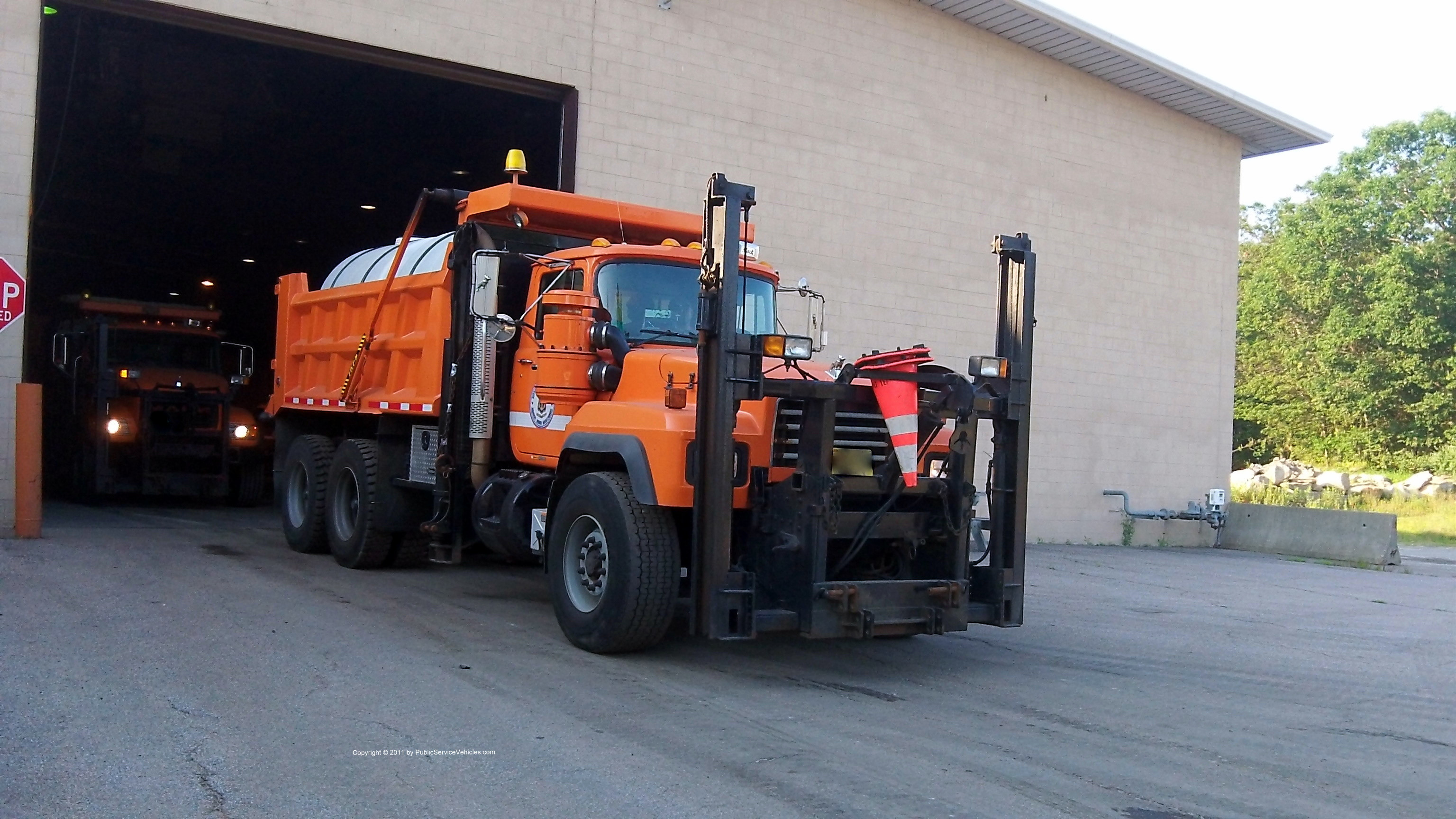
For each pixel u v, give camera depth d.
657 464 7.29
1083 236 18.73
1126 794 5.39
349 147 20.61
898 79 16.94
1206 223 20.17
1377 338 43.88
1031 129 18.20
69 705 6.15
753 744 5.92
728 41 15.52
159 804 4.82
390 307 10.94
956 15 17.34
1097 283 18.89
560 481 8.28
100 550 11.49
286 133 19.89
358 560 10.99
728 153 15.45
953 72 17.45
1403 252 42.97
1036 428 18.28
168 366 17.89
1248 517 19.66
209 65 16.83
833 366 8.59
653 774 5.40
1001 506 7.98
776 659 8.05
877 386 7.30
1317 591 13.88
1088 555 17.05
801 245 16.03
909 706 6.89
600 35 14.59
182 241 27.02
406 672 7.09
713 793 5.17
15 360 11.98
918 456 7.61
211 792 4.97
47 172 21.62
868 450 7.46
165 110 18.91
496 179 21.58
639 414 7.56
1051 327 18.39
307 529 11.80
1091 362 18.81
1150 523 19.39
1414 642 10.16
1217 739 6.45
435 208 23.70
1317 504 34.50
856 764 5.65
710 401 7.06
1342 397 44.31
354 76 17.03
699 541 7.07
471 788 5.12
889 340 16.72
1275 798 5.43
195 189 22.94
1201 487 19.97
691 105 15.20
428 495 11.01
